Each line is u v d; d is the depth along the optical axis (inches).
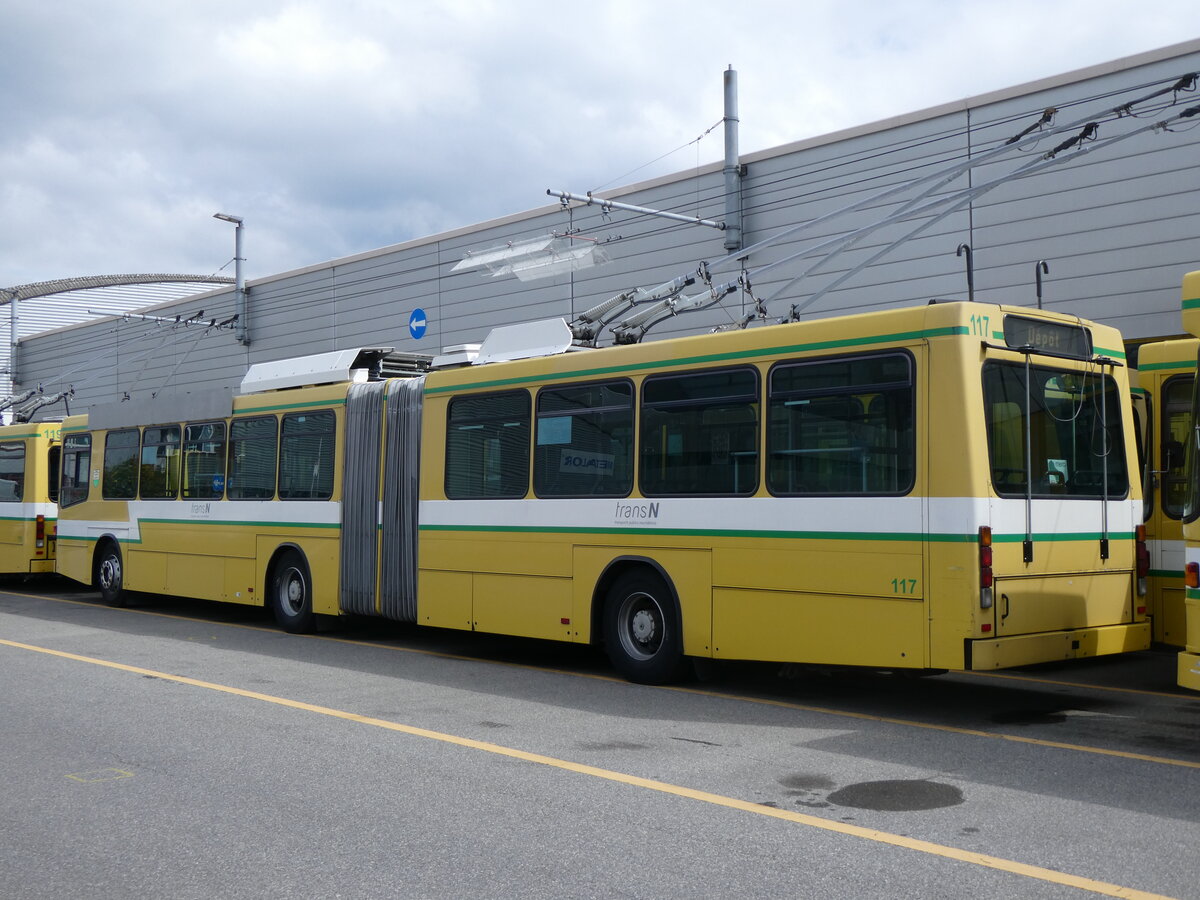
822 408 332.5
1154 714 332.8
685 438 369.1
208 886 187.6
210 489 580.4
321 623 534.0
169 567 608.7
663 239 781.3
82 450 693.9
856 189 672.4
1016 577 310.2
